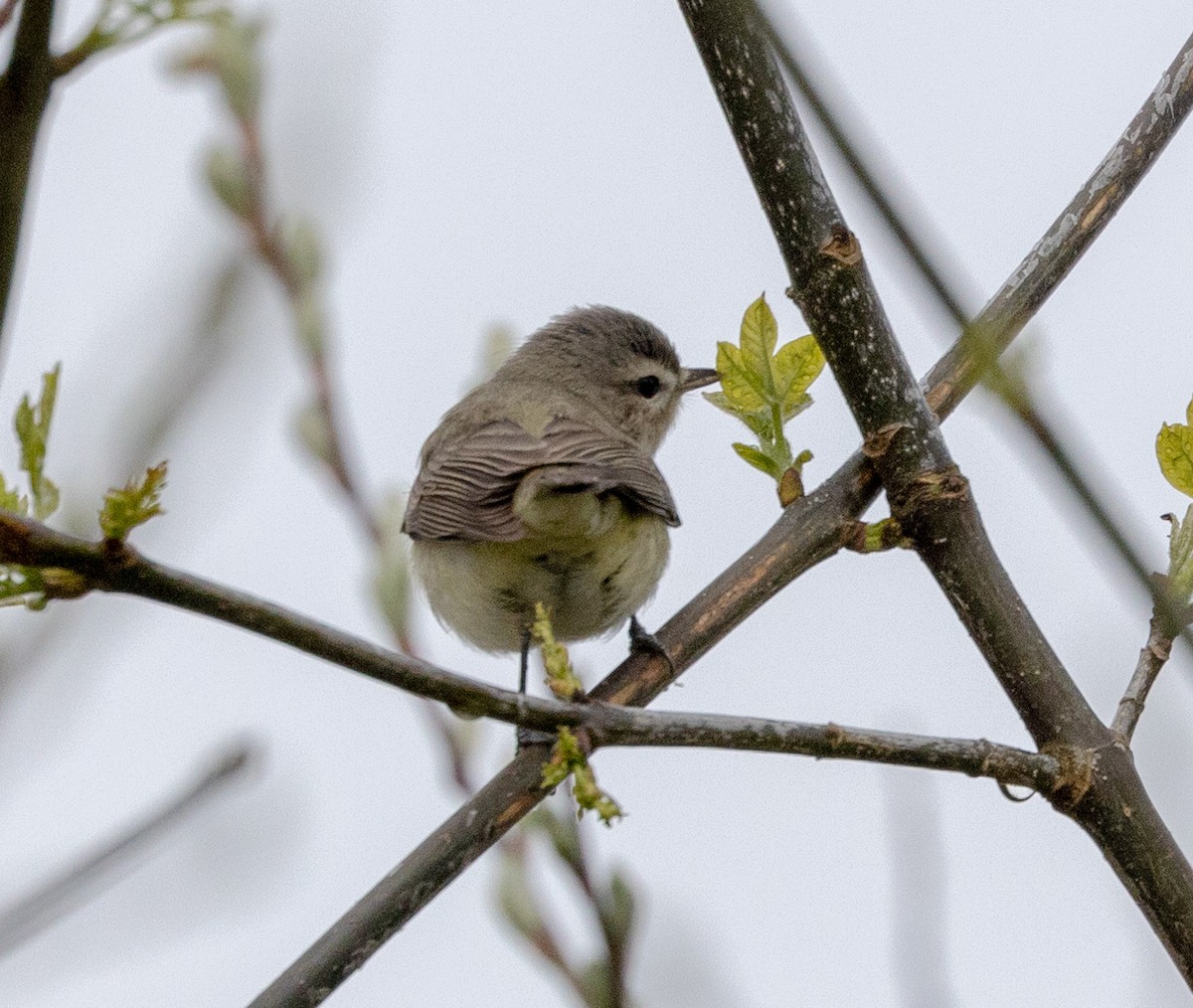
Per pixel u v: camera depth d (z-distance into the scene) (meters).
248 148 8.73
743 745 6.17
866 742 6.38
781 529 7.73
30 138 4.48
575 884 7.33
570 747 5.68
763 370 7.75
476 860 6.84
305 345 8.66
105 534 4.80
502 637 11.09
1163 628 6.80
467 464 10.57
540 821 7.39
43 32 4.51
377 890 6.70
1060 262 7.61
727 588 7.80
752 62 6.72
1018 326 7.62
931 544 7.05
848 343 7.02
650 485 10.01
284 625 5.21
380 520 8.65
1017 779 6.55
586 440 10.54
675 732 6.02
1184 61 7.71
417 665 5.49
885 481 7.15
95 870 5.27
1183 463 6.61
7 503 5.28
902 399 7.07
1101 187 7.68
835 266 6.92
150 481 4.79
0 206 4.43
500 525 9.69
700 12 6.71
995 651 6.88
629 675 7.73
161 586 4.95
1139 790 6.61
